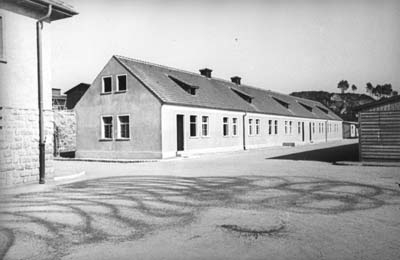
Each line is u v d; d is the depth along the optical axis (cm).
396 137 1523
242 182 1078
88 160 2233
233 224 601
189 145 2386
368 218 624
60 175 1277
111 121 2366
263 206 734
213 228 579
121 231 571
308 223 598
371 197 804
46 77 1164
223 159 2059
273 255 454
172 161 1984
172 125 2230
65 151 2962
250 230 564
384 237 518
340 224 589
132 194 902
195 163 1819
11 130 1051
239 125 3023
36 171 1125
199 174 1312
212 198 831
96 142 2398
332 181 1052
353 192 868
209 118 2609
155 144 2161
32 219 655
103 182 1139
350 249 470
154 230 573
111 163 1986
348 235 529
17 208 749
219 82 3456
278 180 1100
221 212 688
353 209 692
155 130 2161
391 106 1531
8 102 1042
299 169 1402
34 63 1126
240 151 2861
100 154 2380
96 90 2409
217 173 1332
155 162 1955
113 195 892
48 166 1170
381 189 903
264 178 1155
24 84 1091
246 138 3109
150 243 510
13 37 1059
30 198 863
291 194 860
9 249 496
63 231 577
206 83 3108
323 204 739
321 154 2338
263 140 3425
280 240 512
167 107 2192
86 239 534
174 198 839
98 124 2395
